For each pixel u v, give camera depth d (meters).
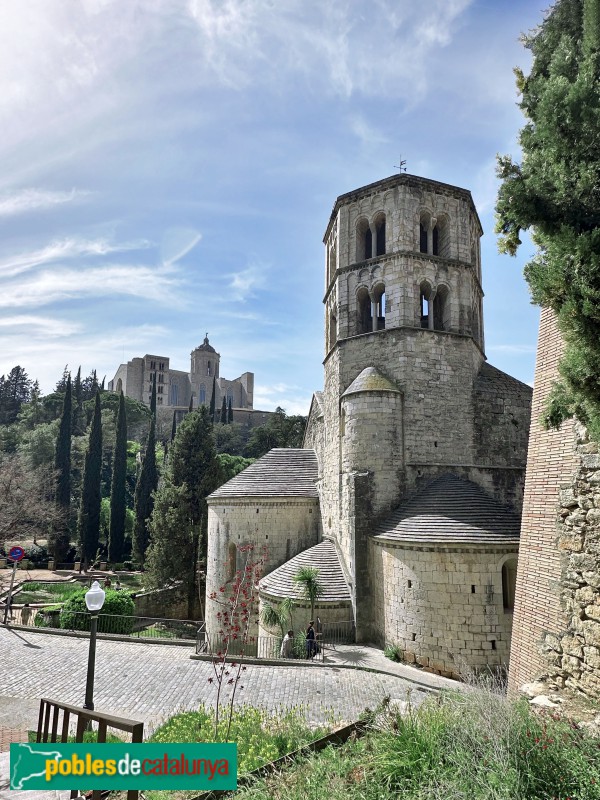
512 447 24.97
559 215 7.45
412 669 17.42
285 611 21.41
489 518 18.67
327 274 31.89
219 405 157.62
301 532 28.38
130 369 145.50
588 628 9.30
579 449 10.02
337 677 16.16
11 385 119.69
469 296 26.20
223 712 11.88
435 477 23.52
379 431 23.31
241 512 28.84
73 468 71.25
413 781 6.15
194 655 18.20
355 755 7.43
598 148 7.26
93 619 10.66
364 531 22.09
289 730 10.08
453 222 26.72
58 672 16.45
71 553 55.44
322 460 29.30
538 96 8.81
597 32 7.70
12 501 45.72
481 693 7.62
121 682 15.63
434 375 24.69
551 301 7.51
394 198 26.05
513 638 11.62
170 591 39.03
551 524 10.63
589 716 8.32
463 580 17.48
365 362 25.66
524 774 5.74
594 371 7.04
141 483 54.03
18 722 12.41
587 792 5.45
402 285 25.02
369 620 21.08
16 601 34.12
